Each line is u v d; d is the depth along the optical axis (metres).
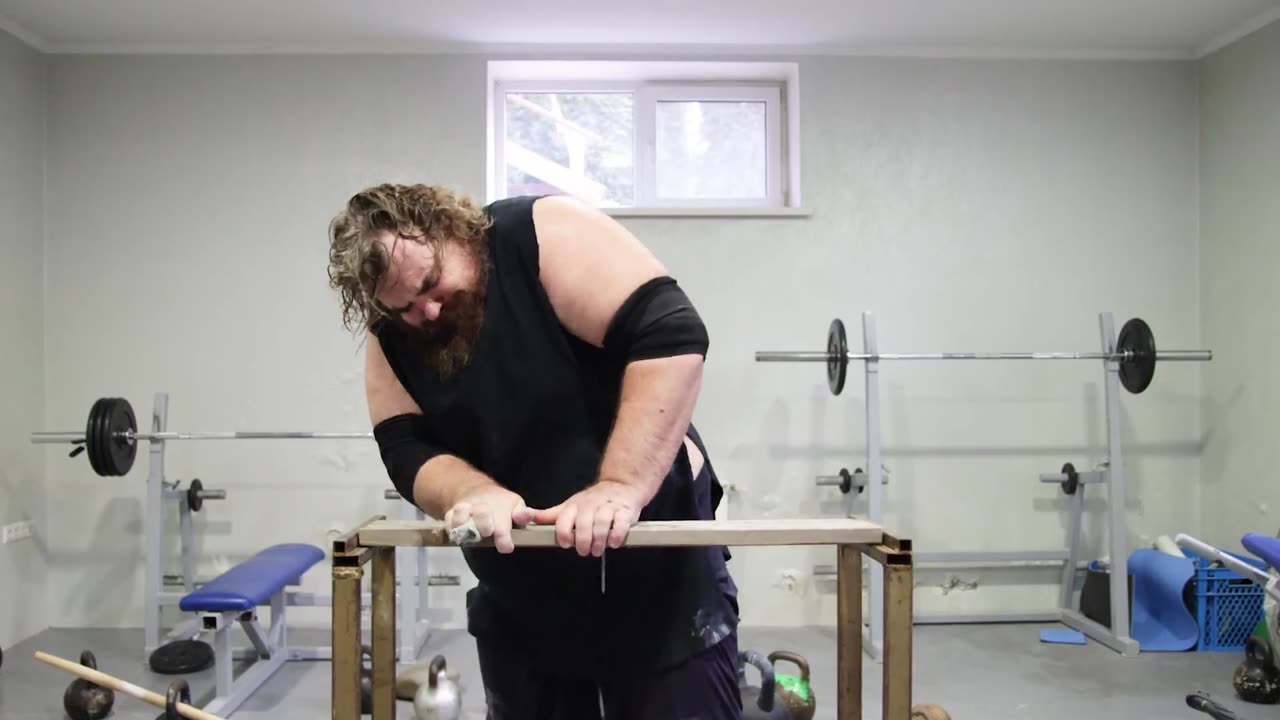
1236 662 2.96
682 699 1.14
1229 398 3.42
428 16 3.16
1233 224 3.39
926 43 3.45
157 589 3.02
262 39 3.36
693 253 3.47
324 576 3.42
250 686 2.65
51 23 3.20
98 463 2.85
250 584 2.58
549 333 1.02
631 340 0.98
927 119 3.51
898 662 0.99
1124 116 3.56
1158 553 3.29
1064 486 3.39
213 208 3.41
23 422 3.27
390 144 3.42
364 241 0.92
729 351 3.47
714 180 3.64
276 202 3.42
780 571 3.48
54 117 3.39
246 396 3.41
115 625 3.41
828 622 3.48
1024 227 3.53
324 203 3.42
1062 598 3.43
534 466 1.08
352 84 3.42
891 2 3.07
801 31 3.32
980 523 3.53
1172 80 3.57
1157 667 2.92
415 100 3.43
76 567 3.40
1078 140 3.54
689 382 0.96
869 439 3.03
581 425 1.06
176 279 3.41
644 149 3.61
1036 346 3.53
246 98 3.42
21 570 3.24
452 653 3.09
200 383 3.41
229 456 3.40
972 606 3.53
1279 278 3.19
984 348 3.52
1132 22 3.27
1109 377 3.10
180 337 3.41
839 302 3.49
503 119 3.61
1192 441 3.56
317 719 2.48
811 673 2.88
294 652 2.95
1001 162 3.53
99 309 3.40
